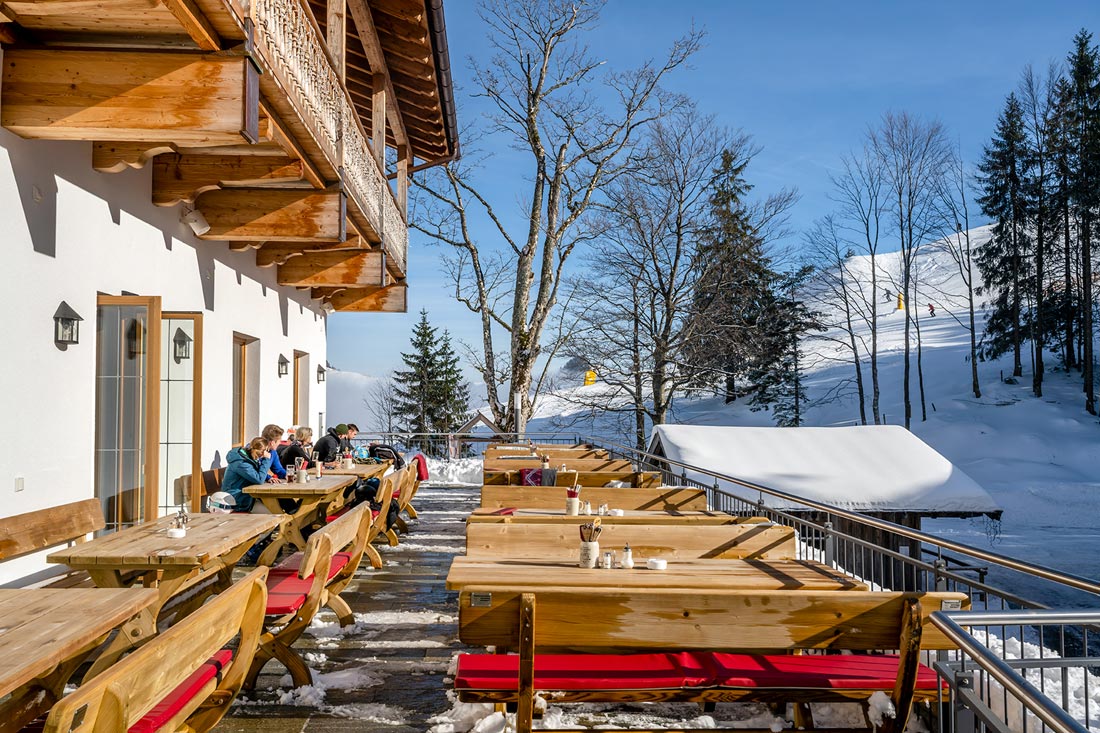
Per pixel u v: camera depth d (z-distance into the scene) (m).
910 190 47.50
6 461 5.87
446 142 17.41
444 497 17.80
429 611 7.22
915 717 4.48
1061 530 27.67
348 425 14.58
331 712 4.81
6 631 3.30
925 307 85.81
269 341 13.24
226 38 5.54
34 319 6.23
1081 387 50.66
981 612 2.77
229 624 3.57
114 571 5.05
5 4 5.00
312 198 9.21
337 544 5.53
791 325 53.69
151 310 7.25
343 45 9.15
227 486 9.30
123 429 7.42
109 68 5.53
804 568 5.27
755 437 21.55
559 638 3.76
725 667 4.00
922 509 18.95
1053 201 52.53
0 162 5.73
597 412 40.59
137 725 3.11
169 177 8.33
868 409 53.38
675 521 6.29
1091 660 3.61
